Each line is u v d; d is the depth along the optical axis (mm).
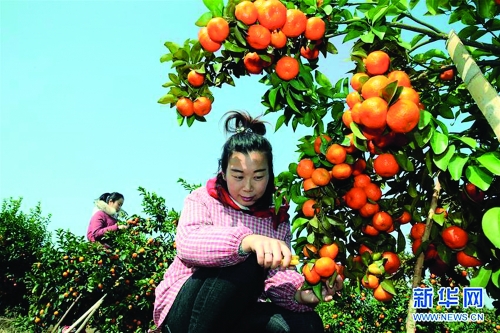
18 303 11055
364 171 2436
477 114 2406
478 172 1895
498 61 2318
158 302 2186
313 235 2238
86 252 8055
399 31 2443
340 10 2324
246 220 2330
